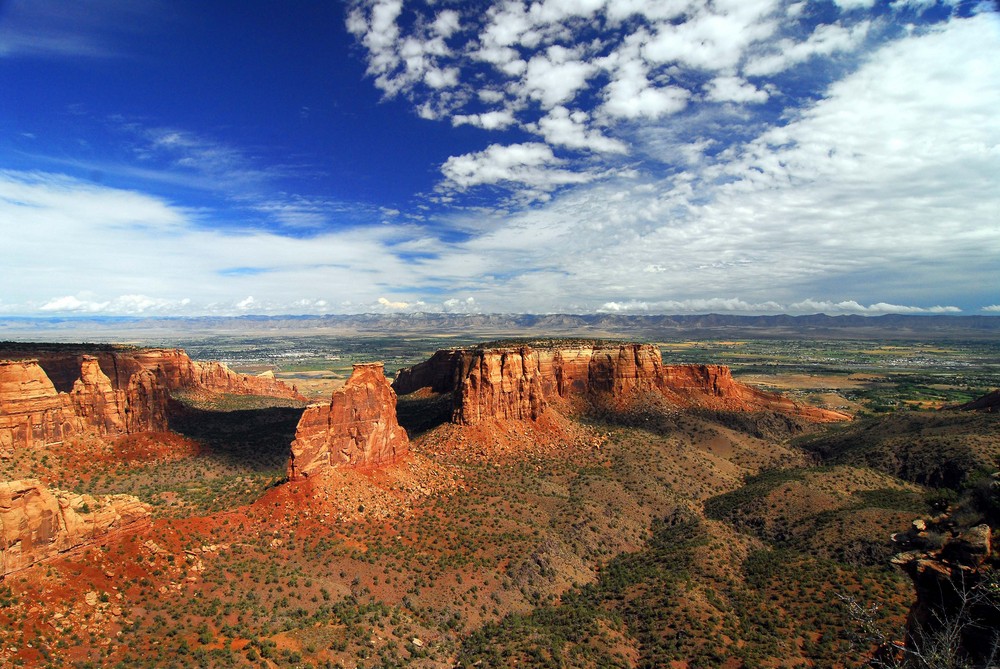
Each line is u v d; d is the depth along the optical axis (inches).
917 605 1055.0
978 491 1039.6
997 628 856.9
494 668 1987.0
